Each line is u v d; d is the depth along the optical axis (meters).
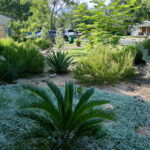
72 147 2.03
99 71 5.36
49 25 15.79
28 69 6.50
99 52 6.61
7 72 5.51
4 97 3.71
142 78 6.06
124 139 2.44
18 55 7.21
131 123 3.00
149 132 2.79
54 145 2.01
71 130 2.06
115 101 3.93
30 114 2.05
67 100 2.11
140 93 4.70
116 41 8.55
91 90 2.21
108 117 1.96
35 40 17.05
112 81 5.38
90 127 2.01
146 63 7.73
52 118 2.04
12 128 2.54
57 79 6.07
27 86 2.19
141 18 23.23
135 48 8.13
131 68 5.96
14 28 18.53
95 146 2.21
